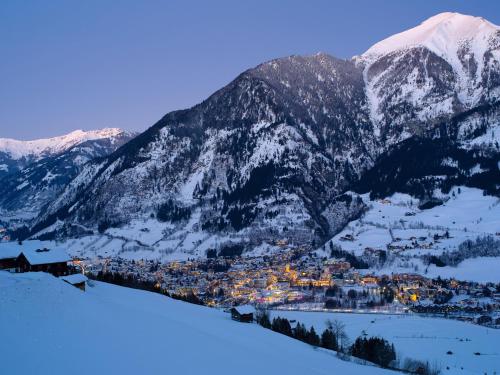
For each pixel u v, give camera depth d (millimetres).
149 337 45000
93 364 33000
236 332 86812
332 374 56469
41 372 29344
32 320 39719
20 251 115750
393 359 109438
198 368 38000
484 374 116562
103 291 120938
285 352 71062
